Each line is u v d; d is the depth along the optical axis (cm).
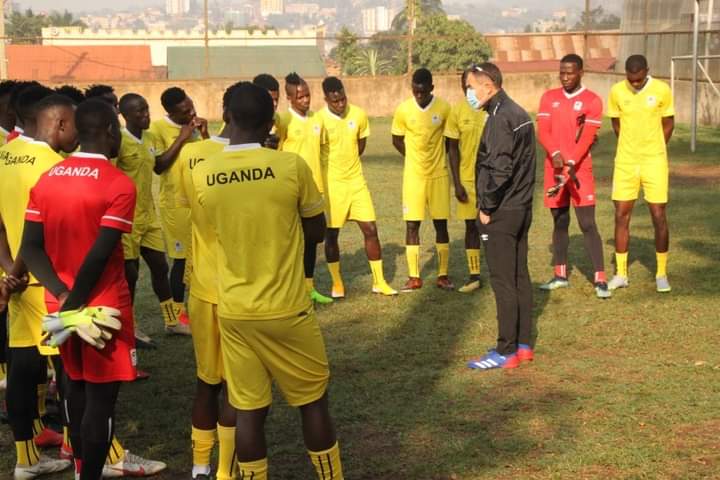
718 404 539
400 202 1291
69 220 414
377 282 830
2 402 579
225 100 459
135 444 522
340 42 2830
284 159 399
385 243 1042
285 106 2545
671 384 577
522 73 2564
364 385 600
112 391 428
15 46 3378
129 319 430
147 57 3559
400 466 475
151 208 704
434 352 667
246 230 391
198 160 451
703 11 2119
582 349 661
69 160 421
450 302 799
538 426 519
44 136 460
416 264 842
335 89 788
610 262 914
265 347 399
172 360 673
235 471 445
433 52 2775
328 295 831
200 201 403
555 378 600
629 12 2470
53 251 421
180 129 735
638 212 1155
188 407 579
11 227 458
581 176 795
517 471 462
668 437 495
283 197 394
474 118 804
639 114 788
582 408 543
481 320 742
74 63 3369
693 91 1705
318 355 410
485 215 610
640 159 791
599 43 2844
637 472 455
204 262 443
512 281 620
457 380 604
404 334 713
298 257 403
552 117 793
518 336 634
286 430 531
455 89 2530
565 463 466
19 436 473
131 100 673
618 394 563
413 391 586
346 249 1020
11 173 455
